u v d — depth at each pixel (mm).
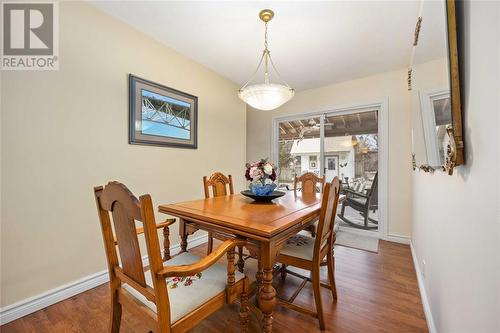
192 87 2775
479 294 693
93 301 1675
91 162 1859
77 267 1775
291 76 3184
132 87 2119
